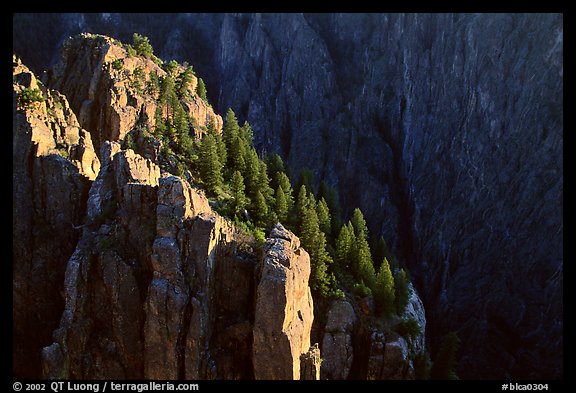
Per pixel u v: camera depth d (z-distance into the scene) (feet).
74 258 205.46
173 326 193.88
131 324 201.98
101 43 306.96
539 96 488.85
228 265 217.36
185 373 195.21
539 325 408.05
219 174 270.87
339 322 240.53
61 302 217.15
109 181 228.43
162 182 210.38
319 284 245.65
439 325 448.65
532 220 448.65
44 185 225.97
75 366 195.52
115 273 202.69
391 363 236.43
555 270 419.74
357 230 326.24
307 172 367.25
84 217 229.04
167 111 300.40
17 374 203.21
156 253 199.00
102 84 290.15
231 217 251.19
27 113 229.66
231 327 207.82
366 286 265.95
